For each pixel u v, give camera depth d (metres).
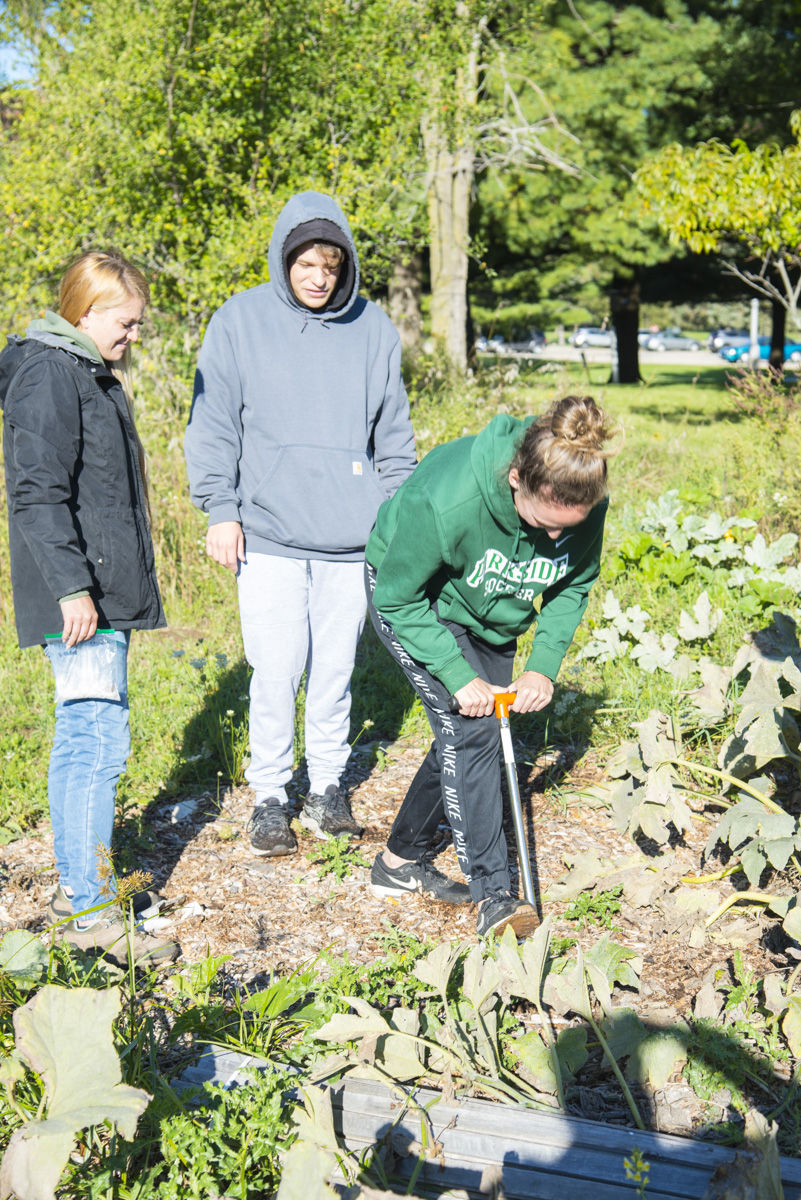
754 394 7.96
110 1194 1.75
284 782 3.35
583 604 2.70
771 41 17.77
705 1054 2.10
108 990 1.84
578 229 20.03
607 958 2.37
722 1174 1.67
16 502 2.43
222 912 2.90
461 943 2.54
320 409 3.10
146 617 2.67
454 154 12.10
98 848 2.25
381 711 4.33
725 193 10.44
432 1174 1.85
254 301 3.10
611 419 2.08
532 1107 2.00
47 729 4.22
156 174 9.27
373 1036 2.08
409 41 10.44
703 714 3.52
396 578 2.39
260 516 3.13
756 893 2.58
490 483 2.23
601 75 18.64
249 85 9.45
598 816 3.35
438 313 14.36
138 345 8.41
